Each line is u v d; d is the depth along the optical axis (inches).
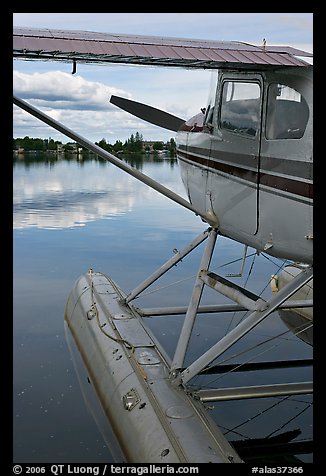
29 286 368.8
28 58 148.2
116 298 252.4
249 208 163.3
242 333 159.6
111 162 160.7
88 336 225.8
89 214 689.0
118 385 175.8
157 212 719.1
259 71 155.0
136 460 143.4
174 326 291.0
